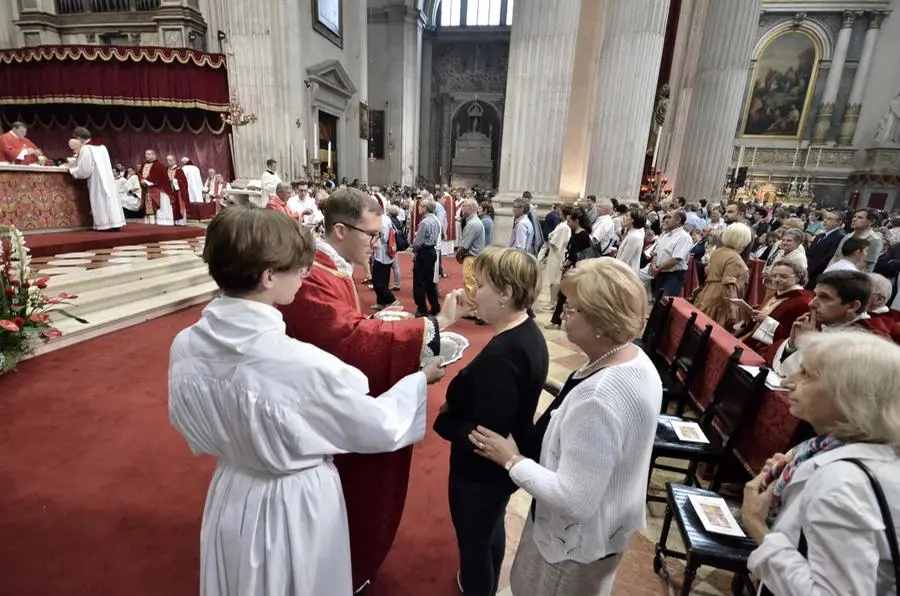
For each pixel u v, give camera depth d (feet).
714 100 43.39
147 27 40.86
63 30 42.83
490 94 89.76
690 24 47.37
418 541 6.86
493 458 3.88
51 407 10.18
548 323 17.92
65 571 6.11
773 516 3.92
